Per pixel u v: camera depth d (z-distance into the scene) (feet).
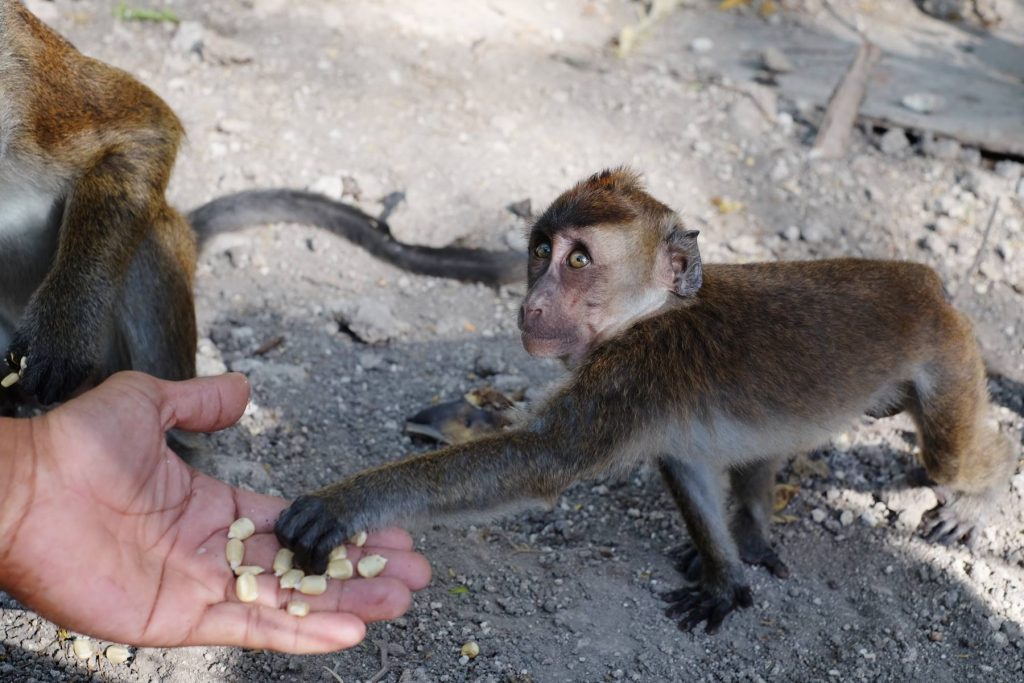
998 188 4.06
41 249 2.85
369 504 2.53
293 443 3.14
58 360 2.60
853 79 4.39
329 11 4.51
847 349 2.83
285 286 3.57
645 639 2.76
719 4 5.02
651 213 2.77
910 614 2.87
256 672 2.61
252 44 4.31
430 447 3.17
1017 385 3.44
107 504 2.28
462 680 2.62
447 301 3.60
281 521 2.45
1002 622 2.85
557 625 2.77
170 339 2.85
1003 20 5.01
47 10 4.31
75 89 2.73
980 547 3.03
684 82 4.44
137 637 2.26
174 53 4.23
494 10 4.74
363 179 3.86
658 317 2.80
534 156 4.05
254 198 3.55
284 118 4.07
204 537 2.39
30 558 2.20
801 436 2.84
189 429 2.49
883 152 4.19
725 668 2.71
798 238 3.86
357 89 4.21
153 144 2.80
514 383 3.34
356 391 3.30
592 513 3.08
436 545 2.93
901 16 5.03
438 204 3.85
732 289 2.87
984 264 3.78
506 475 2.65
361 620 2.29
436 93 4.25
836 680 2.70
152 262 2.81
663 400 2.73
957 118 4.26
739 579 2.83
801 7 5.01
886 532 3.05
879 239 3.88
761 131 4.25
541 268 2.78
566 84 4.36
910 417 3.16
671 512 3.10
